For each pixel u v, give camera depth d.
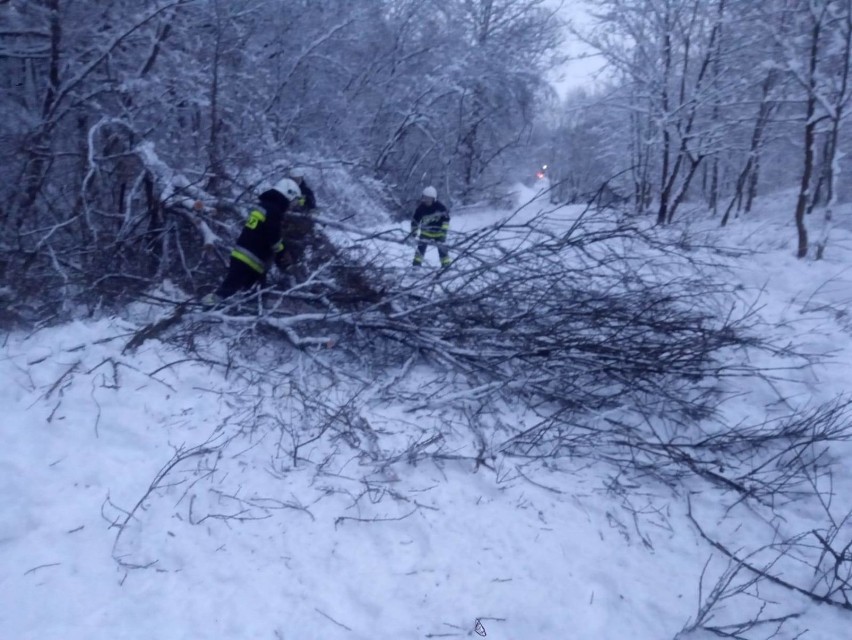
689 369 6.09
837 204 16.42
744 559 4.41
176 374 5.31
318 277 6.95
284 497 4.35
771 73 13.85
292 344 6.27
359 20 16.22
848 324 7.68
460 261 6.71
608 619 3.78
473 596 3.79
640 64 16.19
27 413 4.61
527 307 6.45
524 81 20.45
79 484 4.09
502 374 6.00
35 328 6.00
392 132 19.17
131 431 4.59
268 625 3.42
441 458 4.95
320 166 8.76
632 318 6.28
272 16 14.46
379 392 5.77
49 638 3.13
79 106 8.77
